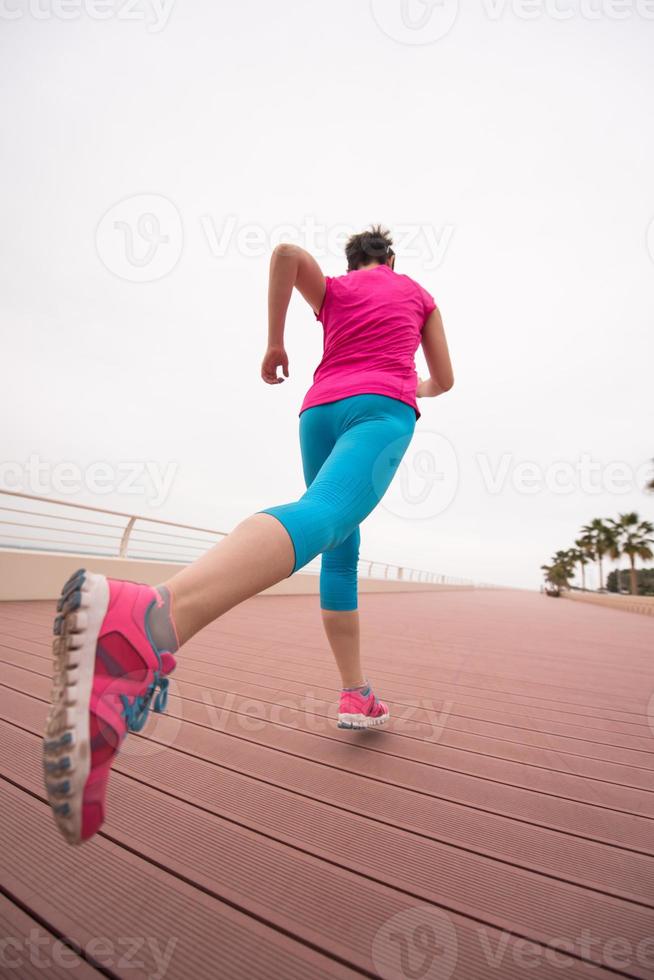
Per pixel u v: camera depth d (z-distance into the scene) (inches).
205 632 138.3
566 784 47.1
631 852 34.8
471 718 69.3
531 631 215.5
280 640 130.6
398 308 47.4
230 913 25.9
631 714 77.4
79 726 18.4
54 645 20.0
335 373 45.7
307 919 25.8
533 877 31.0
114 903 26.1
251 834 34.0
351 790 42.4
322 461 48.6
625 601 811.4
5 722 53.6
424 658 122.9
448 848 33.9
